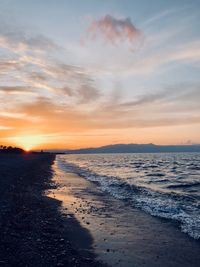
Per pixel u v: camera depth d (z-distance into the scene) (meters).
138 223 15.34
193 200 22.92
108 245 11.77
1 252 9.17
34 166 58.28
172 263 10.05
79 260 9.73
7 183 26.47
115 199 22.86
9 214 14.09
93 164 98.06
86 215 16.98
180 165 86.75
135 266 9.74
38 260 8.95
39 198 21.27
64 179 39.03
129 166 83.44
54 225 13.86
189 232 13.63
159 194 26.09
